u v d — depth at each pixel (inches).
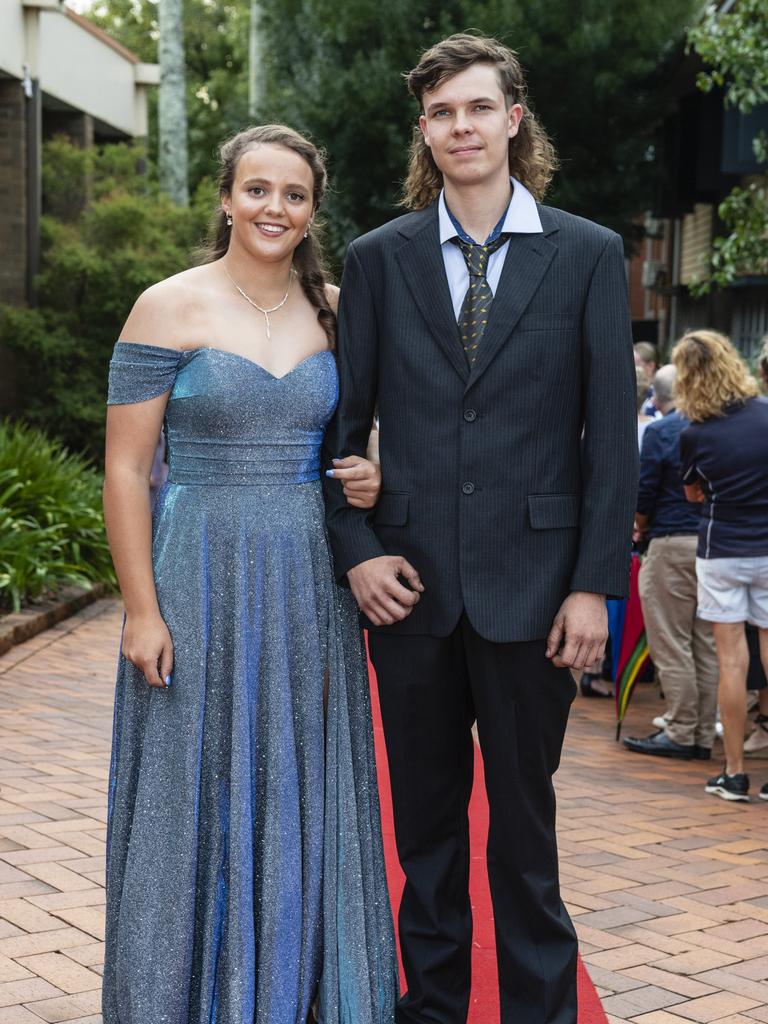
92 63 720.3
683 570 242.5
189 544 104.2
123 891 103.8
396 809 111.6
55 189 665.0
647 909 158.6
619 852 182.4
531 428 104.4
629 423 103.6
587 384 104.3
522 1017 106.5
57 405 608.4
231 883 101.9
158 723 103.4
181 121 765.3
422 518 105.8
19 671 286.2
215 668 103.9
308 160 106.7
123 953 102.4
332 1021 105.5
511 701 105.7
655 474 243.4
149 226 641.0
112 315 617.3
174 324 103.5
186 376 104.1
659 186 652.1
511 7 593.6
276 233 105.0
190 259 114.6
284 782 104.0
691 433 217.5
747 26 387.9
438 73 104.0
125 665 106.5
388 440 107.9
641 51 603.5
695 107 613.0
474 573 104.7
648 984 134.9
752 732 254.8
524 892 107.0
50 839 170.7
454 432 105.1
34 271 627.5
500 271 105.3
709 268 577.9
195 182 1312.7
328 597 108.7
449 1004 110.6
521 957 106.8
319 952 107.0
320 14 644.1
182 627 103.3
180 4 757.9
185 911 101.6
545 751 107.0
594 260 104.3
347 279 110.6
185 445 106.0
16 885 153.0
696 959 142.3
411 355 106.2
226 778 104.1
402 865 112.5
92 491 452.8
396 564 106.0
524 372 103.7
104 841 171.2
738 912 158.6
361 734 110.0
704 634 249.0
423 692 108.0
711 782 218.4
